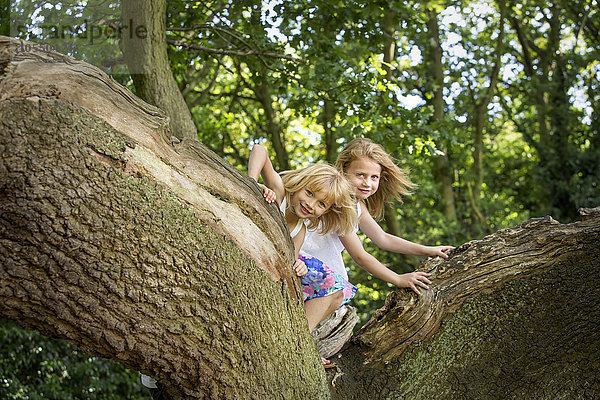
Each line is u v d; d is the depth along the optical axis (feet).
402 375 9.48
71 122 6.22
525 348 9.33
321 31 21.26
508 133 59.57
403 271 36.32
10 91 6.17
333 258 11.35
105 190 6.30
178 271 6.69
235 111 43.96
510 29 52.60
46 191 6.03
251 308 7.33
